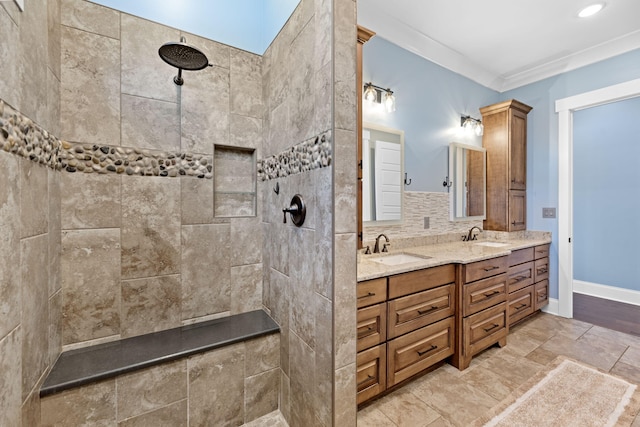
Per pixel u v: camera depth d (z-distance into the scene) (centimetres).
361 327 149
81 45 121
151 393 115
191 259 147
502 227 296
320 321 109
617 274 333
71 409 101
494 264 213
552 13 215
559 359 203
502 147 296
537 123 305
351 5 106
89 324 124
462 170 286
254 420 140
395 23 225
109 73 127
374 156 225
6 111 74
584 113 356
